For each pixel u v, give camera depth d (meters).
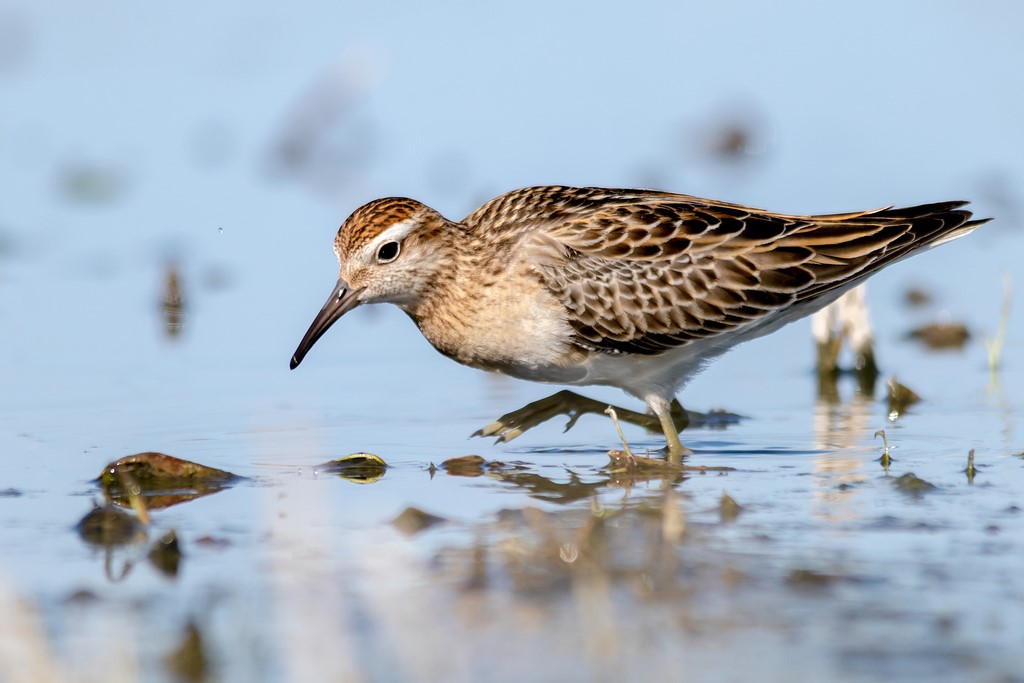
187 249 18.91
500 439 13.11
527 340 13.05
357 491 11.30
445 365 15.84
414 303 13.42
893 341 16.28
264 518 10.50
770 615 8.32
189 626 7.97
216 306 17.27
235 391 14.73
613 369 13.21
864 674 7.55
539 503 10.88
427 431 13.39
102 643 8.20
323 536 10.02
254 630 8.34
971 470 11.36
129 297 17.55
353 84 23.02
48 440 12.93
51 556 9.70
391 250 13.04
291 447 12.73
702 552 9.41
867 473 11.50
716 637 8.04
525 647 7.99
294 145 21.94
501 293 12.98
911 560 9.19
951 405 13.87
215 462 12.20
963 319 16.62
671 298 12.90
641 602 8.56
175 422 13.58
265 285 17.84
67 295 17.55
